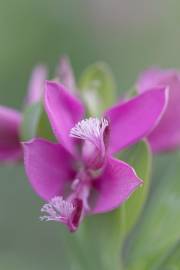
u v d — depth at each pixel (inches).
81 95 9.2
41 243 16.2
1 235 16.3
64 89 8.3
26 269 15.5
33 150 8.1
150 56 18.5
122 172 8.0
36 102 8.7
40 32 17.8
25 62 17.5
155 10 18.5
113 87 9.5
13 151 9.3
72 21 18.1
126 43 18.4
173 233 9.2
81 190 8.2
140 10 18.4
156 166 15.3
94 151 8.3
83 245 9.2
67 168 8.3
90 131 8.1
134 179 7.9
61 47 18.0
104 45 18.3
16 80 17.4
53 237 16.1
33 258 15.9
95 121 8.1
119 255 9.1
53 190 8.2
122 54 18.4
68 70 9.3
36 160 8.2
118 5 18.3
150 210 9.4
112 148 8.4
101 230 9.0
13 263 15.6
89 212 8.2
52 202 7.9
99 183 8.2
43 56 17.8
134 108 8.4
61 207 7.9
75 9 18.1
